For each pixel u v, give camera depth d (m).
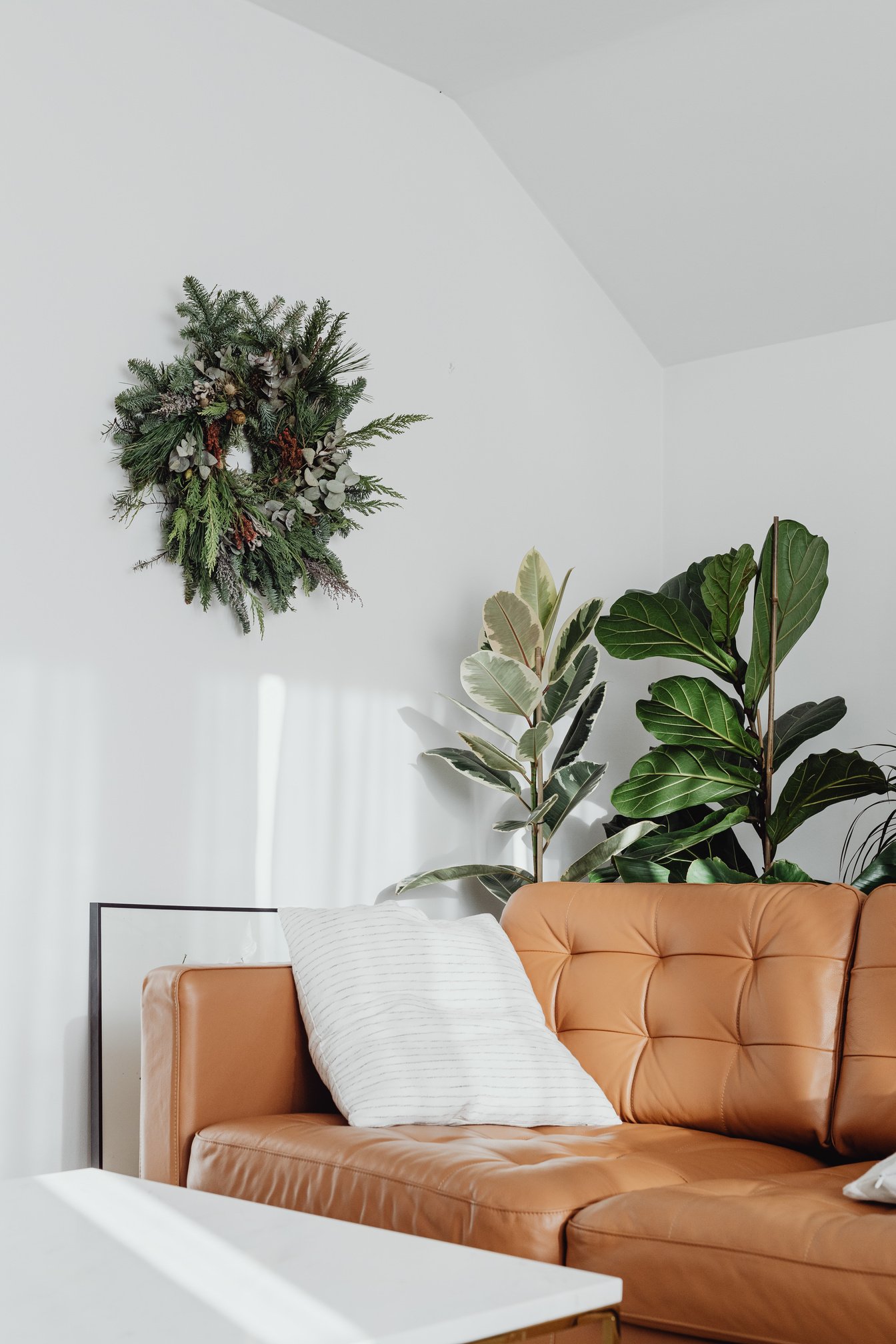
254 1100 2.19
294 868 3.04
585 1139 1.99
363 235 3.37
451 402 3.57
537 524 3.80
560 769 3.38
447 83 3.60
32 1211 1.23
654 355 4.30
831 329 3.92
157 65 2.93
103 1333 0.89
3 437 2.57
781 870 2.95
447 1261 1.06
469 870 3.25
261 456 3.01
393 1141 1.89
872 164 3.46
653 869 3.04
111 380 2.76
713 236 3.83
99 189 2.78
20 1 2.68
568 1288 0.98
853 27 3.15
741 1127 2.15
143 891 2.73
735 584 3.12
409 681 3.37
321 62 3.31
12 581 2.56
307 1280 1.01
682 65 3.38
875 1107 1.97
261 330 2.98
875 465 3.80
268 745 3.01
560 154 3.75
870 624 3.75
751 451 4.08
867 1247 1.39
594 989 2.40
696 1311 1.49
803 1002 2.14
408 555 3.40
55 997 2.56
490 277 3.73
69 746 2.63
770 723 3.20
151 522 2.82
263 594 3.02
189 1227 1.17
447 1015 2.23
